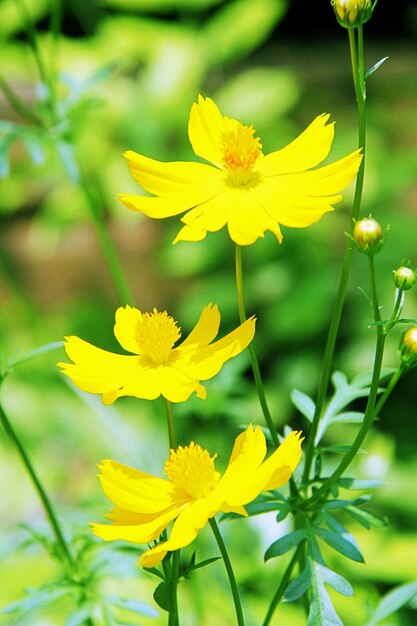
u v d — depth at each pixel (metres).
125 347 0.69
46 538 0.81
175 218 1.91
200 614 0.91
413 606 0.80
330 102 2.19
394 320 0.70
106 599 0.79
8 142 0.94
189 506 0.67
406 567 1.07
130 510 0.67
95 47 1.63
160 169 0.69
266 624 0.72
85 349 0.69
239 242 0.68
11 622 0.79
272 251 1.68
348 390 0.76
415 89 2.19
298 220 0.68
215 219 0.68
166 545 0.66
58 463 1.42
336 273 1.62
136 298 1.97
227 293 1.68
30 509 1.36
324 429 0.75
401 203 1.79
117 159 1.66
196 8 1.76
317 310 1.59
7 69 1.56
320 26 2.41
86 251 1.97
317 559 0.71
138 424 1.33
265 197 0.69
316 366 1.63
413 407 1.58
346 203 1.67
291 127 1.77
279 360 1.66
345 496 1.13
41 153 0.94
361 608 0.98
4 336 1.72
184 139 1.67
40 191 1.94
